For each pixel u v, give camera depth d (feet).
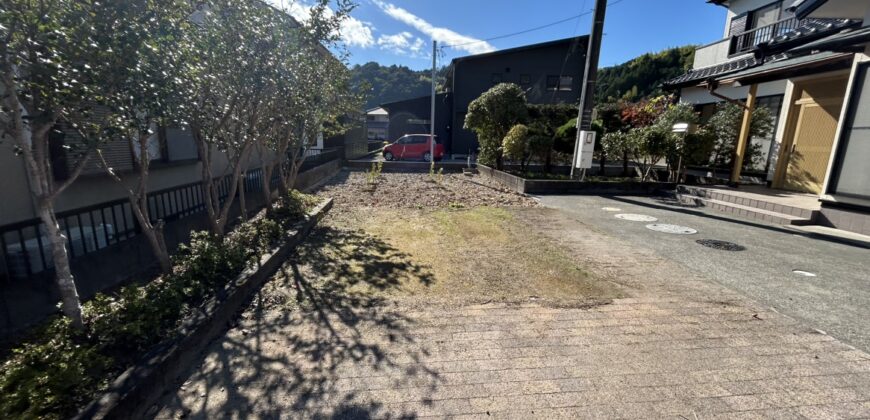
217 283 10.17
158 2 7.76
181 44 9.18
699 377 7.29
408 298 10.76
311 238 16.65
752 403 6.59
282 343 8.34
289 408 6.37
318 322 9.30
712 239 17.25
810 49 18.84
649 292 11.34
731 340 8.64
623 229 19.04
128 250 11.71
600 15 28.94
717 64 37.32
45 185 6.84
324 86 19.21
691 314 9.93
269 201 18.52
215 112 11.92
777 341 8.60
